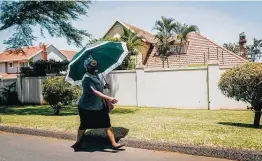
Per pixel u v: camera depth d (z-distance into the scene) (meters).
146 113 13.16
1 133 8.55
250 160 5.09
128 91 18.00
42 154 6.16
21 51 20.33
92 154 6.03
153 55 33.19
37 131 7.98
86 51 6.60
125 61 22.70
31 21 18.61
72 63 6.60
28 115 12.82
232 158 5.28
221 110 14.59
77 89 12.92
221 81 8.37
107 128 6.23
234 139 6.17
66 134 7.41
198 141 6.09
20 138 7.76
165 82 16.70
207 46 30.22
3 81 23.09
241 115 12.01
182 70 16.19
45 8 18.17
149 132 7.27
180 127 8.00
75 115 12.73
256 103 7.97
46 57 45.47
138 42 28.84
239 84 7.88
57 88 12.65
